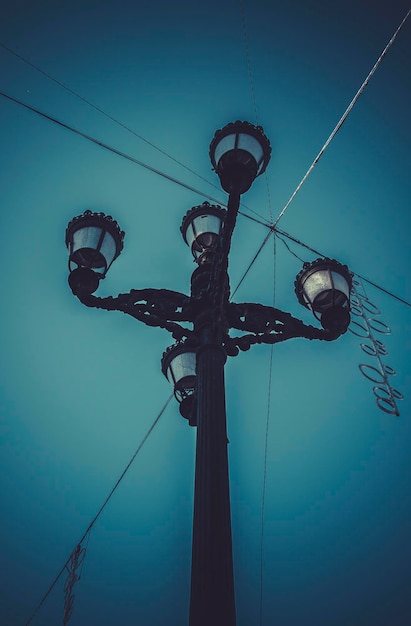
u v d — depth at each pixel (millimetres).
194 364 3816
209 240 3844
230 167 2906
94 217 3498
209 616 1977
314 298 3562
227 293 3320
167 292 3271
